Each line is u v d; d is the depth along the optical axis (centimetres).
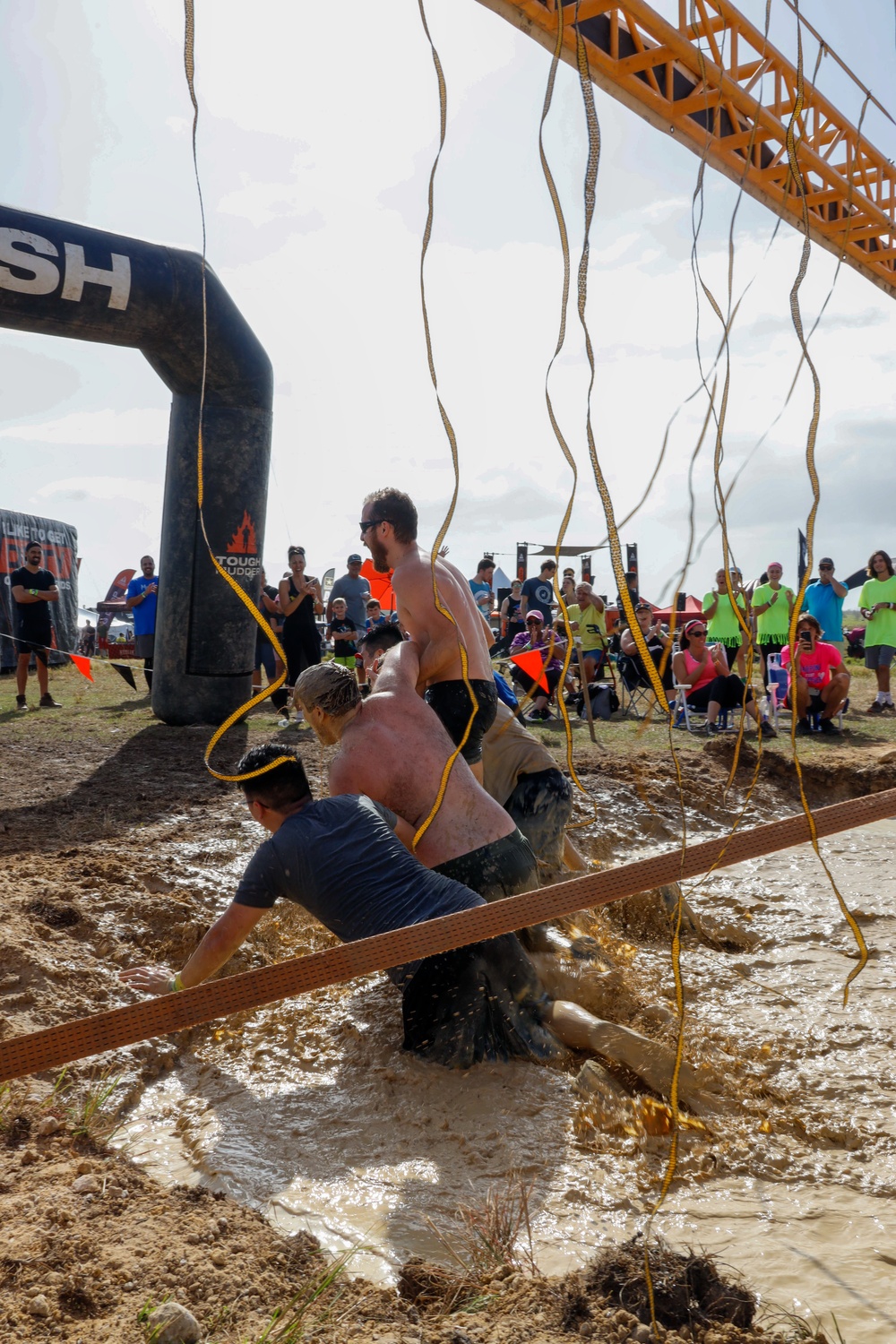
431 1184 262
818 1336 197
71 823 582
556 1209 250
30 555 1127
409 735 371
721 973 431
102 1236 221
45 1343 182
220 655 973
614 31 673
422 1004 330
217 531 961
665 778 761
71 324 861
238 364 948
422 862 362
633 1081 318
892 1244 235
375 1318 201
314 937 457
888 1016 382
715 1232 240
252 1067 338
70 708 1140
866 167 855
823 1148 286
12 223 816
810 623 1035
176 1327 185
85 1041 144
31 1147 266
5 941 371
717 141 737
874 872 596
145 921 429
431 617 417
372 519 432
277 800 338
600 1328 192
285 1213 248
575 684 1104
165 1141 289
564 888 157
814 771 807
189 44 127
